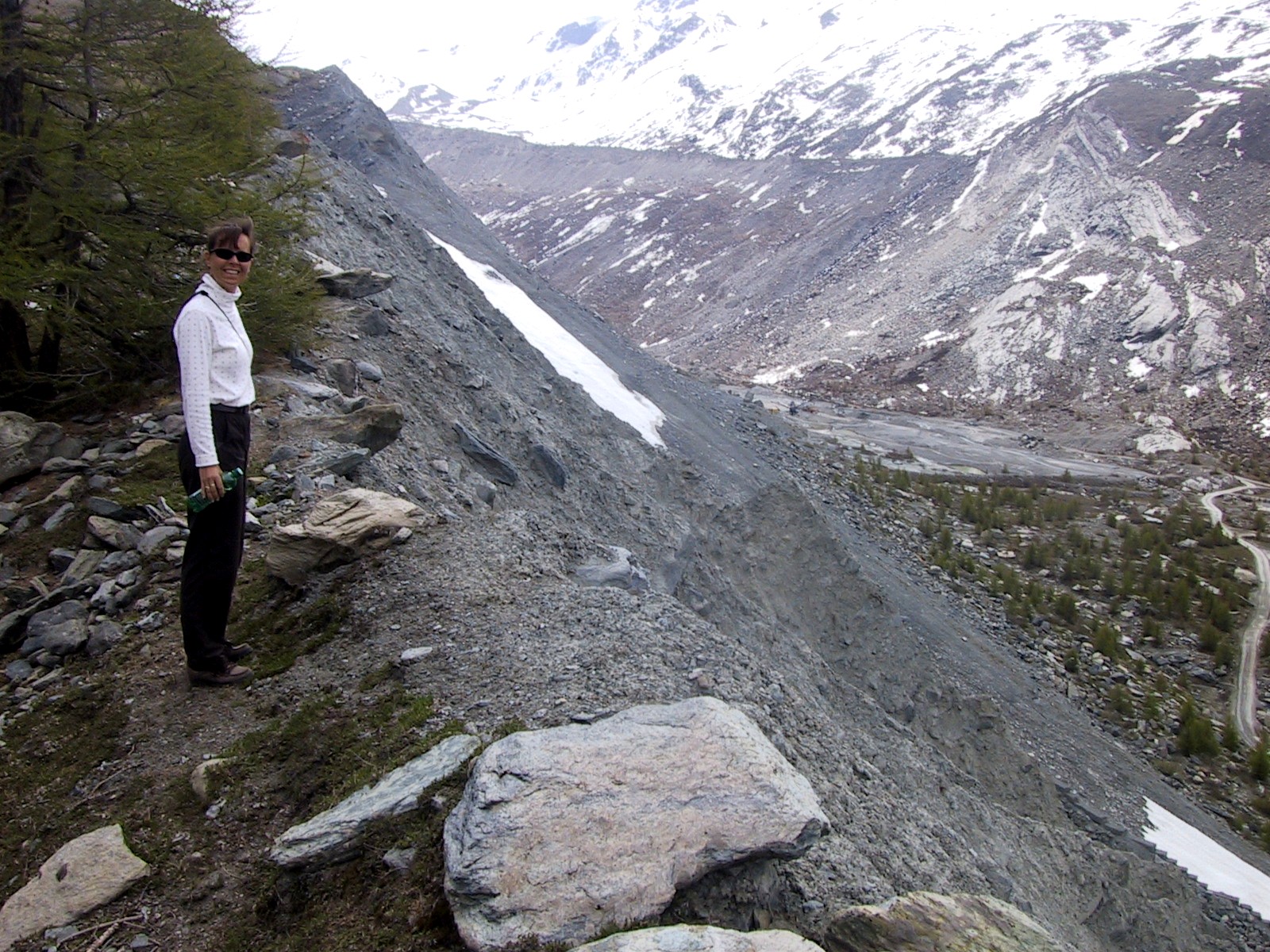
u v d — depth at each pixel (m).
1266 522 60.75
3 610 7.54
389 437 11.07
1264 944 21.16
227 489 6.13
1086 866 17.70
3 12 10.00
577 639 6.85
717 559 27.55
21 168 9.96
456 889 4.15
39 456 9.27
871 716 20.22
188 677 6.61
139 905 4.78
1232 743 34.56
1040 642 39.69
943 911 4.57
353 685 6.39
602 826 4.45
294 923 4.58
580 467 21.92
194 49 11.33
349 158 48.41
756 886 4.65
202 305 5.94
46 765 6.02
